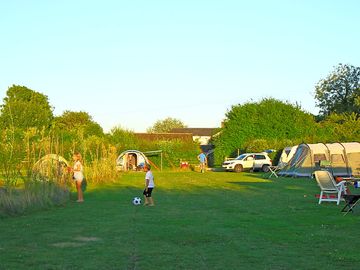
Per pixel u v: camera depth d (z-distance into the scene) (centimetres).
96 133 6309
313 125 5566
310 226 1262
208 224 1305
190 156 5209
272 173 3559
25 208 1541
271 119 5525
